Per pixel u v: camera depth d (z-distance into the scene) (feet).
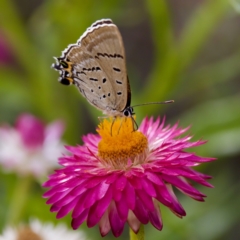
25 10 2.33
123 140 1.17
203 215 1.61
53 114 1.67
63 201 1.15
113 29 1.17
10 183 1.61
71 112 1.70
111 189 1.14
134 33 2.35
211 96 2.13
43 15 1.77
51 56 1.71
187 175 1.14
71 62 1.20
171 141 1.19
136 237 1.16
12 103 2.04
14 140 1.60
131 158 1.17
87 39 1.19
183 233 1.56
